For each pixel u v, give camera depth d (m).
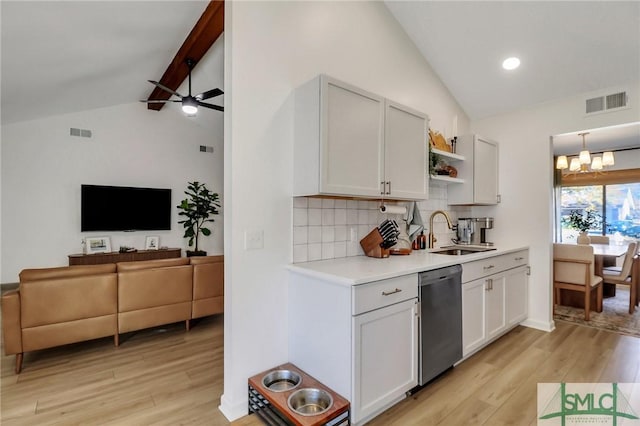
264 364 2.02
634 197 5.79
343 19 2.49
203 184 6.42
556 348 2.82
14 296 2.36
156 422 1.81
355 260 2.34
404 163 2.42
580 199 6.40
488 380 2.26
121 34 2.93
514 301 3.16
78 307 2.63
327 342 1.83
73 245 5.16
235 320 1.89
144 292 2.95
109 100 5.04
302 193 2.06
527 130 3.47
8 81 3.23
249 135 1.95
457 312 2.39
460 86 3.46
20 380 2.27
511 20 2.61
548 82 3.10
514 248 3.18
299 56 2.20
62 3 2.18
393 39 2.90
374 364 1.78
